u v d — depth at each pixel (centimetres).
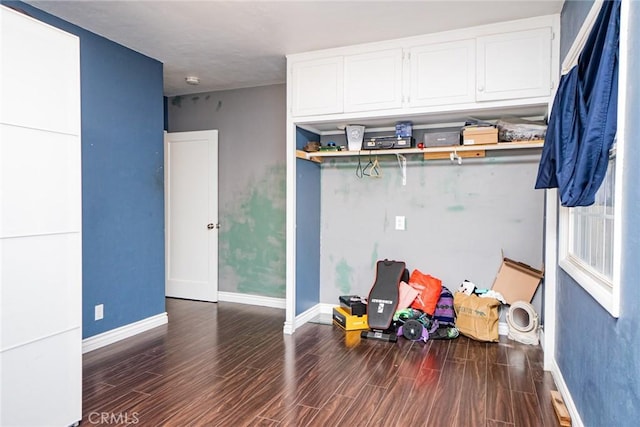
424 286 372
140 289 370
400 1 267
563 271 259
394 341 345
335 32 316
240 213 477
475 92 303
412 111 322
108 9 282
